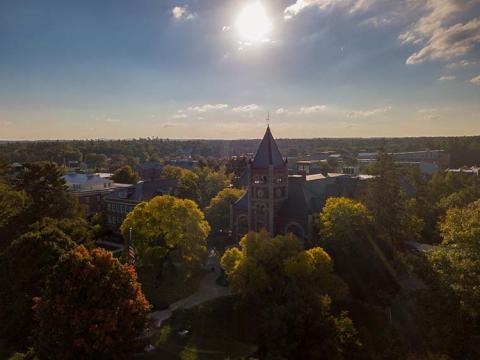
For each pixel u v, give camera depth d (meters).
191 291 62.78
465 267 36.81
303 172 92.12
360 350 44.28
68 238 52.72
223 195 91.12
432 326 39.88
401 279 56.84
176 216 65.00
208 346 47.56
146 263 64.44
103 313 36.56
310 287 47.41
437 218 82.19
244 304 54.44
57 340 36.84
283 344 39.47
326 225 61.16
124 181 140.38
